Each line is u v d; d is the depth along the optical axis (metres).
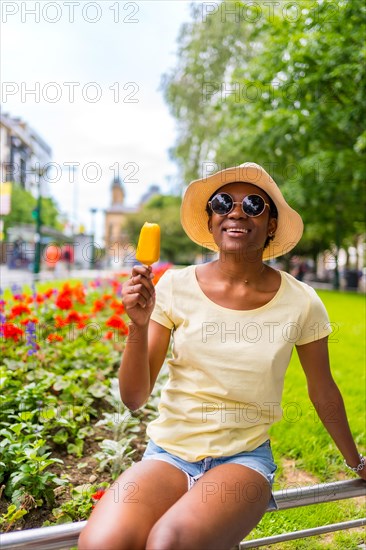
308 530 2.30
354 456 2.23
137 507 1.72
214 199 2.12
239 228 2.07
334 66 10.45
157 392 4.20
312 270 33.25
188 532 1.58
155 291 2.09
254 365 1.96
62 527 1.82
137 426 3.56
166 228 44.44
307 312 2.07
